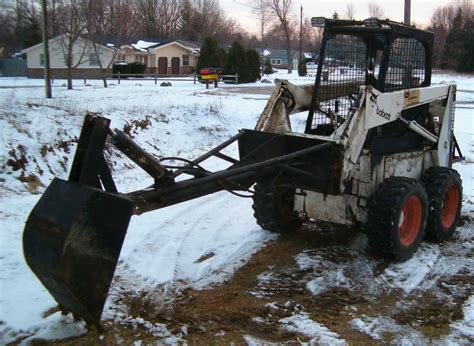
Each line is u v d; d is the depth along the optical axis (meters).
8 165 8.95
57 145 10.38
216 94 22.69
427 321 4.90
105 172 4.28
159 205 4.57
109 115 12.58
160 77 42.78
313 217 6.72
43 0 18.20
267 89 28.89
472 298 5.39
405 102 6.55
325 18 6.82
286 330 4.63
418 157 7.17
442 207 7.11
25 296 5.06
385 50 6.46
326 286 5.61
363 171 6.33
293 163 5.94
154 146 12.73
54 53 40.53
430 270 6.11
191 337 4.46
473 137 15.35
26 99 13.57
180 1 77.06
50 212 4.09
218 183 5.16
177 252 6.39
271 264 6.16
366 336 4.59
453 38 60.59
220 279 5.72
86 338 4.33
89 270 3.98
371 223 6.07
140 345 4.27
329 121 7.03
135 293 5.26
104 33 41.50
